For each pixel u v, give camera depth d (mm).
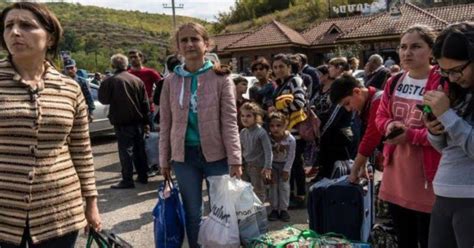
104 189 6688
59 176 2289
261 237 3488
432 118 2277
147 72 7852
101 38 105562
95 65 74125
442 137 2293
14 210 2201
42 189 2229
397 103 3020
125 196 6277
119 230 4965
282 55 5496
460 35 2121
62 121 2283
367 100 3555
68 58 9281
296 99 5336
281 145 5031
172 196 3639
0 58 2316
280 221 5047
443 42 2168
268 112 5258
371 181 3986
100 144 11039
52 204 2260
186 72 3566
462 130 2121
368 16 38094
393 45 30953
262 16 70625
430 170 2840
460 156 2232
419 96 2912
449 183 2248
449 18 31484
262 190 5070
